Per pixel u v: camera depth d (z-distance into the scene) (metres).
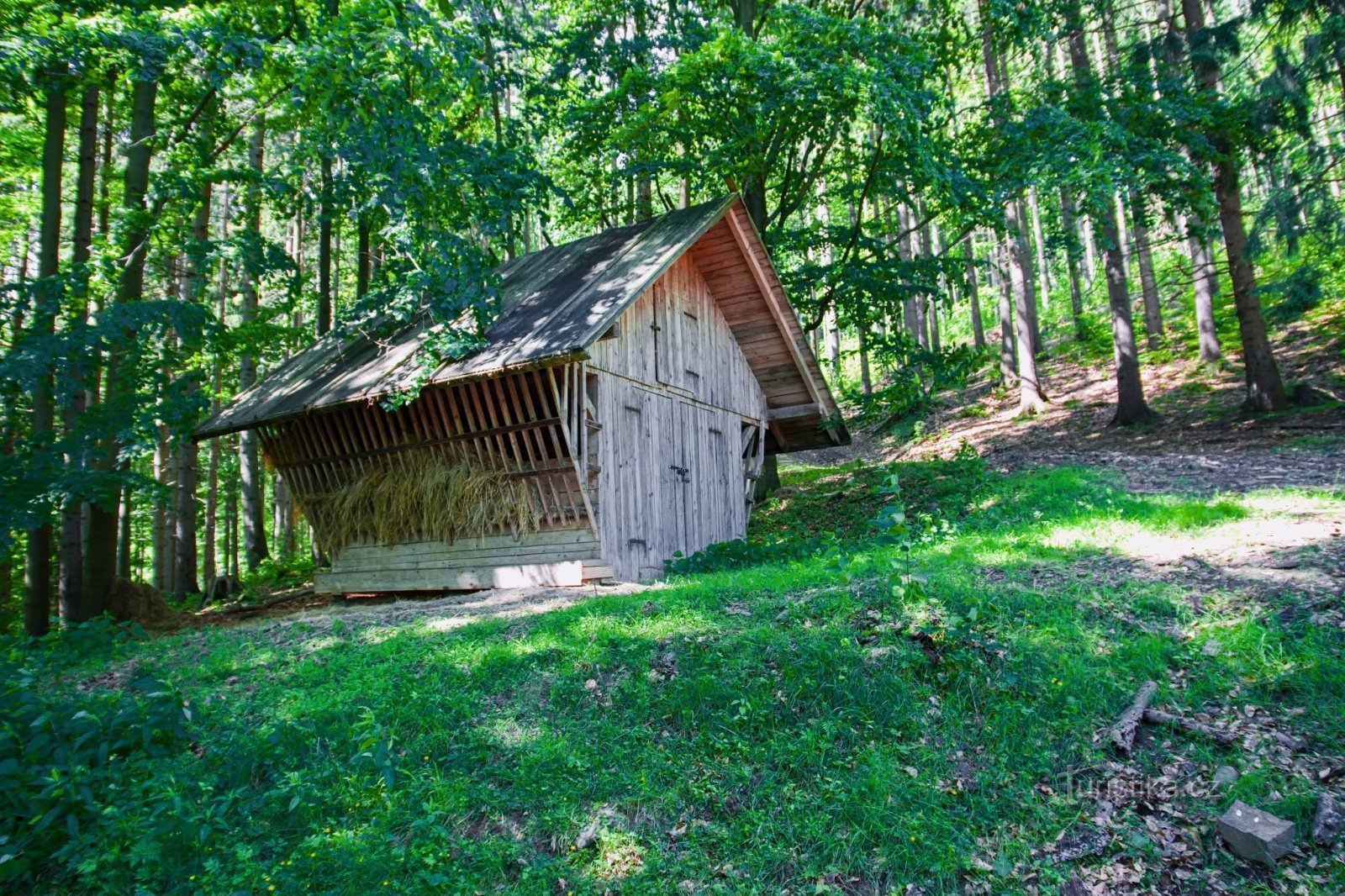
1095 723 4.97
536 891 4.21
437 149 11.33
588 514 10.97
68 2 10.52
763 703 5.37
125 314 10.11
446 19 11.85
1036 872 4.04
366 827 4.66
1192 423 17.38
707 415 14.82
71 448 9.98
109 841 4.63
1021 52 17.08
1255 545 7.48
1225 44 16.11
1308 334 20.86
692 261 14.70
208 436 13.05
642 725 5.41
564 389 10.65
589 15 18.08
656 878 4.24
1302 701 4.90
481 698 5.89
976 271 37.34
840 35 13.80
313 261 25.78
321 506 13.14
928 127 14.53
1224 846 4.02
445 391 11.52
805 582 7.73
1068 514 10.21
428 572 12.26
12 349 9.74
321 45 10.46
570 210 18.61
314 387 12.64
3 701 5.62
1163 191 16.12
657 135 16.56
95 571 12.37
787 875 4.21
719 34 14.40
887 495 15.73
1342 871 3.75
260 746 5.39
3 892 4.45
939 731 5.05
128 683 6.66
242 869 4.41
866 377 31.78
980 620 6.09
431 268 10.80
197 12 10.10
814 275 17.58
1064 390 24.47
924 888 4.04
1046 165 14.05
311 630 8.60
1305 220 15.54
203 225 15.41
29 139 14.74
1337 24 14.70
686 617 6.84
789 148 18.17
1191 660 5.45
